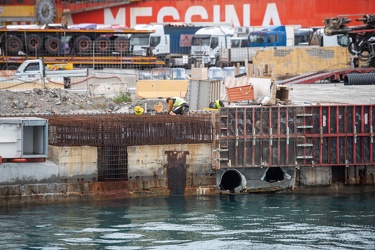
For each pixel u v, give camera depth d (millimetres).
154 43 184625
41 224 75688
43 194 82938
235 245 69500
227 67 164500
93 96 125250
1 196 81562
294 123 90375
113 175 86062
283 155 90375
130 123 86312
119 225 75625
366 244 69875
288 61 166250
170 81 126875
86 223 76125
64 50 165000
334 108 90875
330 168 92000
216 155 88250
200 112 98062
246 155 89312
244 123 88875
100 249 68375
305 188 91625
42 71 141125
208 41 185125
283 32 187750
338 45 182375
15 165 81938
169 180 87250
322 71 152750
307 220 78125
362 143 91625
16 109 113125
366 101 115125
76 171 84125
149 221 77062
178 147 87375
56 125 85062
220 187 90375
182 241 70688
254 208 83062
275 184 90938
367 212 81750
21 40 163625
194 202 85500
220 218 78625
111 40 168000
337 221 77750
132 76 139500
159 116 92500
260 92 101250
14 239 71000
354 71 152000
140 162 86312
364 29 154625
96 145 85000
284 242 70438
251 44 186375
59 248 68500
